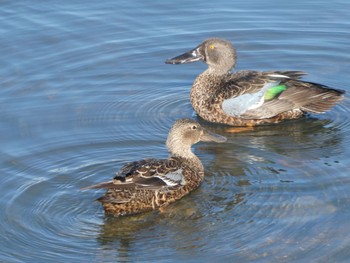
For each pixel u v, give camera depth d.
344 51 19.38
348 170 14.39
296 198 13.39
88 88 17.94
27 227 12.69
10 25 20.20
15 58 18.95
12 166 14.53
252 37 20.11
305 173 14.32
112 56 19.20
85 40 19.80
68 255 12.05
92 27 20.28
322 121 16.81
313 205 13.14
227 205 13.34
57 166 14.56
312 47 19.62
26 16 20.67
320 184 13.84
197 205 13.43
